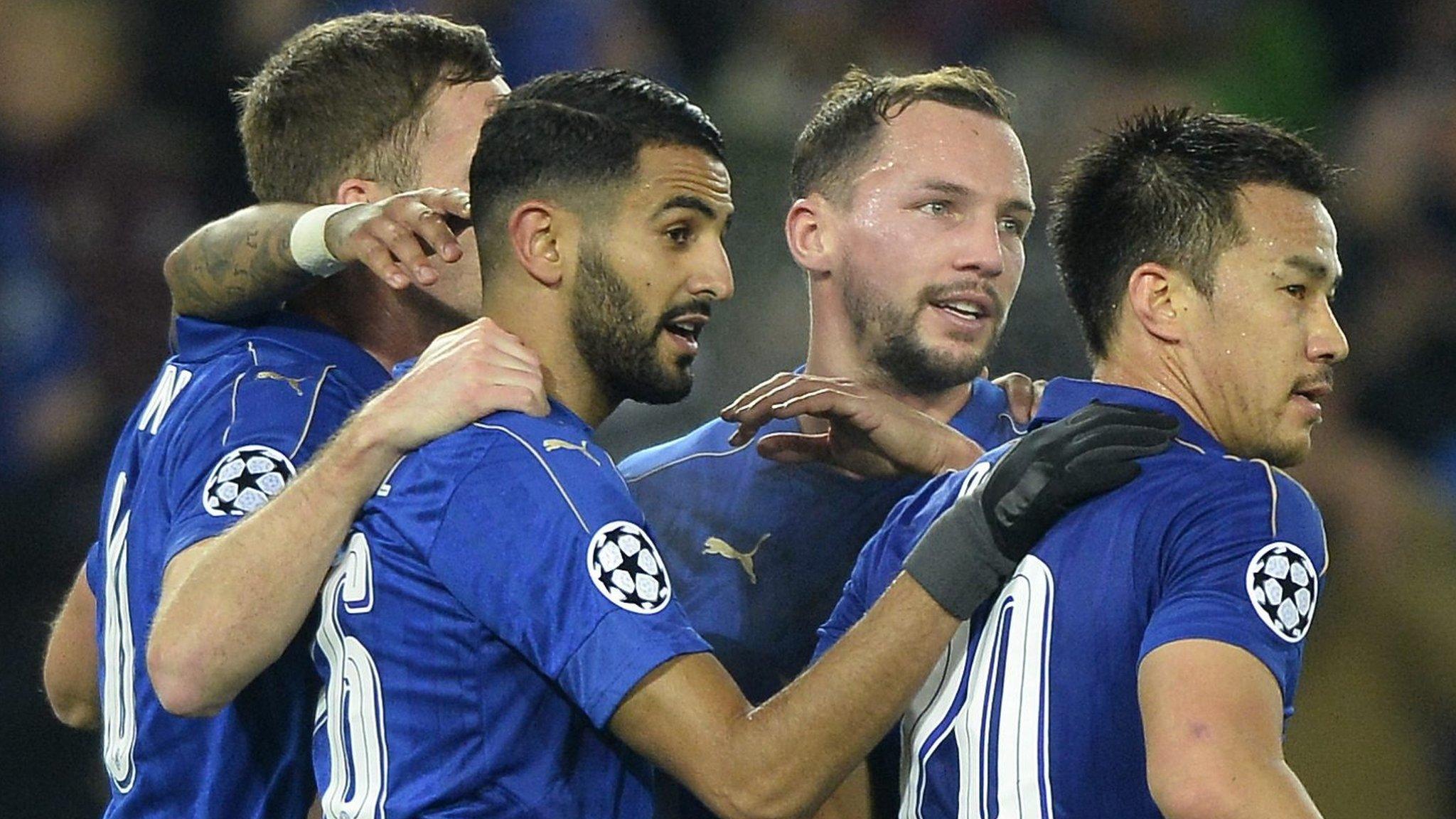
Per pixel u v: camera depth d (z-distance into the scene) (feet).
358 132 35.65
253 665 29.07
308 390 32.83
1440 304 82.07
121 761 33.83
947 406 36.52
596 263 29.58
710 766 27.43
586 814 28.89
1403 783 61.57
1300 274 28.17
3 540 72.23
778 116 86.33
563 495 28.04
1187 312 28.50
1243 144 28.58
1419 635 62.49
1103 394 28.84
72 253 81.61
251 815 32.68
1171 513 26.94
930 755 28.99
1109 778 26.91
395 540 28.73
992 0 96.78
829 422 35.83
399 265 31.01
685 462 36.96
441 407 28.58
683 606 35.68
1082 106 90.94
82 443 78.07
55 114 84.79
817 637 35.42
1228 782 24.52
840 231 35.55
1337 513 63.72
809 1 92.02
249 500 31.07
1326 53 101.50
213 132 88.48
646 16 95.45
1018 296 57.36
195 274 33.86
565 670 27.81
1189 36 98.68
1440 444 79.30
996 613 28.02
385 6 90.48
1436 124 91.71
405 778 28.48
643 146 29.66
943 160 34.71
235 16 90.22
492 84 36.47
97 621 35.35
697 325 30.42
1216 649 25.50
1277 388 28.22
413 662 28.50
